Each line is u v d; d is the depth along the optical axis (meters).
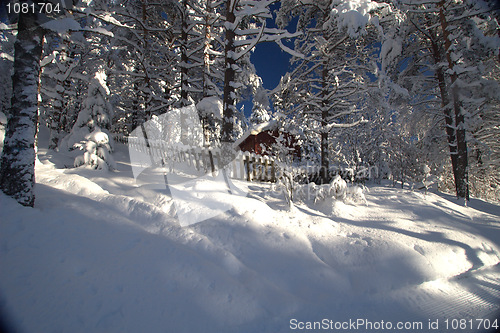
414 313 2.32
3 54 6.75
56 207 3.11
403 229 4.14
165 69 12.73
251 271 2.62
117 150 9.91
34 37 3.19
